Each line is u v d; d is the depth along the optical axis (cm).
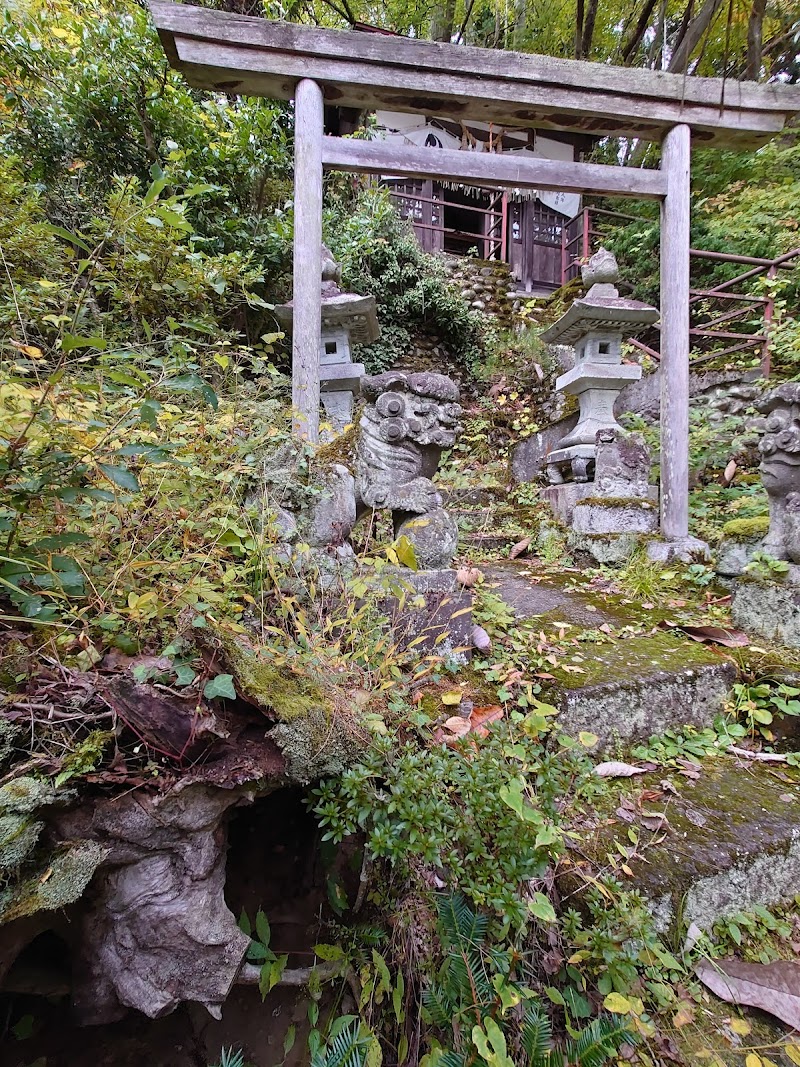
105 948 96
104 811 87
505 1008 100
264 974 116
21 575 93
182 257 276
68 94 353
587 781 128
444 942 107
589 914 118
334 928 127
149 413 108
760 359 460
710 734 181
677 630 229
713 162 646
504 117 320
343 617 156
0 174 262
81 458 103
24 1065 109
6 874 75
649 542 314
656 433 415
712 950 125
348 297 358
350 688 128
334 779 113
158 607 104
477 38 923
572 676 179
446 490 423
